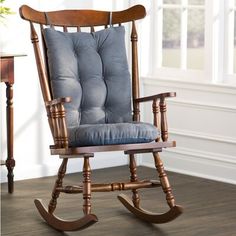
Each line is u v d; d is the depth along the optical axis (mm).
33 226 4559
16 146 5824
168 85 6137
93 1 6160
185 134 6004
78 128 4277
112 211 4898
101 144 4215
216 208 4949
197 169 5949
